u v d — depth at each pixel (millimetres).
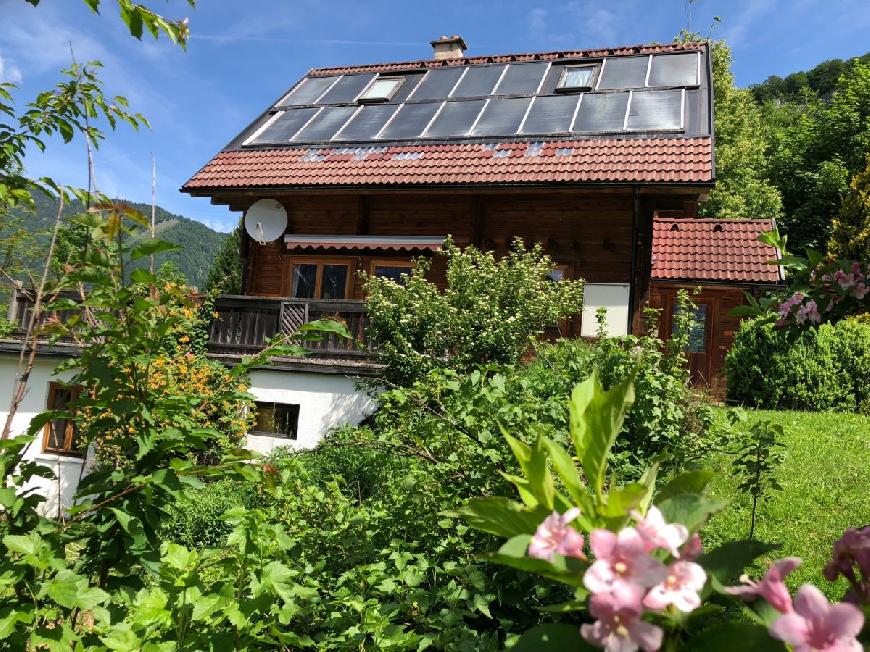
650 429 4504
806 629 873
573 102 12898
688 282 14086
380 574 3154
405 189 11703
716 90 31422
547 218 11969
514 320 8422
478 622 3371
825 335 11797
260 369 10523
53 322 2572
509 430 3621
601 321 6402
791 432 9312
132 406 2426
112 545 2418
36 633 2107
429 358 8172
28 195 3002
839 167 28672
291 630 3174
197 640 2248
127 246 2377
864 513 6492
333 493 4102
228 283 26656
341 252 12906
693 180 10195
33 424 2447
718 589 953
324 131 13898
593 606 878
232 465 2412
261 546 2564
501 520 1185
